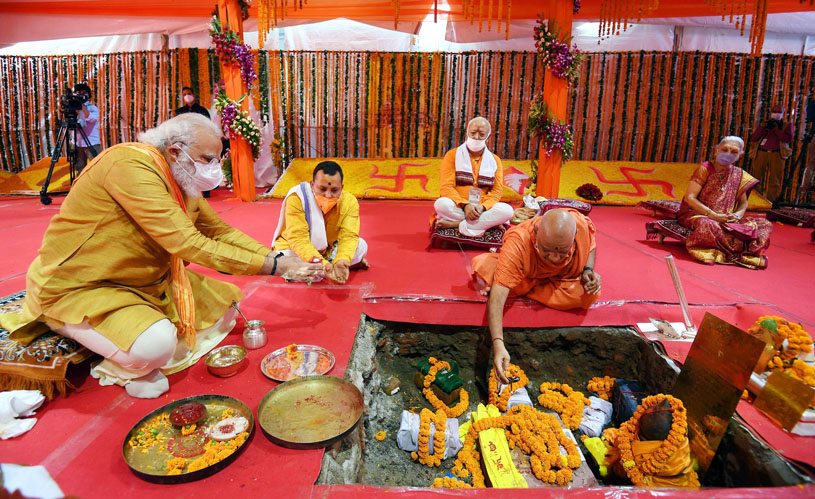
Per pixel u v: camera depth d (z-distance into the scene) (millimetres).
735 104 8281
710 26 7918
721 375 1992
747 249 4059
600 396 2947
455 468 2506
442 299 3029
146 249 1986
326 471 1652
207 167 2012
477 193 4195
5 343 1868
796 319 2898
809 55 8055
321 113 8641
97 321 1838
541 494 1515
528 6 6715
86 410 1851
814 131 7754
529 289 2949
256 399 1965
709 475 2105
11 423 1696
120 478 1494
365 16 7102
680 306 3072
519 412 2668
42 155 9086
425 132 8719
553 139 6289
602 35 8164
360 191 7746
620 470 2318
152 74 8477
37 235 4703
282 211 3125
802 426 1889
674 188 7816
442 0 6711
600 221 6156
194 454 1612
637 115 8438
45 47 8523
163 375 2004
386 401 3033
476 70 8391
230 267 2014
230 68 6508
